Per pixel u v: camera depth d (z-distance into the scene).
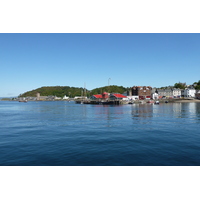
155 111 51.22
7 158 12.42
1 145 15.98
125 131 22.42
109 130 23.30
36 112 55.97
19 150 14.30
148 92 147.88
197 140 17.25
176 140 17.31
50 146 15.48
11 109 73.69
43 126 27.55
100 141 17.16
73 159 12.09
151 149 14.16
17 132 22.72
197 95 137.75
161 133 20.92
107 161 11.67
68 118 37.91
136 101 106.06
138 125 27.06
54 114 47.81
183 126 25.73
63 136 19.89
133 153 13.18
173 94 151.25
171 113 44.91
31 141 17.55
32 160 12.00
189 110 53.31
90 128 25.05
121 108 66.88
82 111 56.44
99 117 38.78
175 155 12.65
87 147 14.96
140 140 17.42
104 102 107.06
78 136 19.75
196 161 11.55
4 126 27.83
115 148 14.58
